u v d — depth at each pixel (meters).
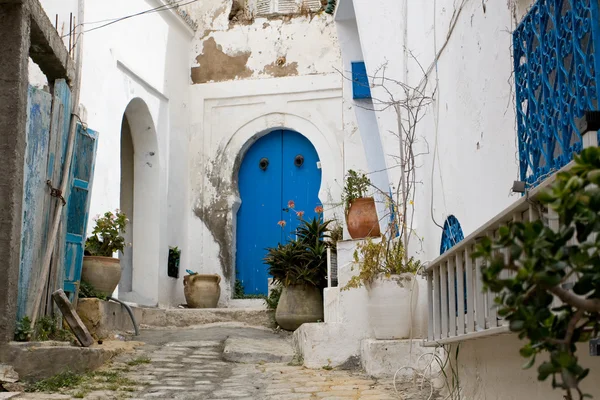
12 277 6.14
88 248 9.22
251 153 14.10
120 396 5.92
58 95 7.43
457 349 5.55
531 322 1.98
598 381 3.32
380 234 7.88
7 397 5.56
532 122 4.59
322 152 13.49
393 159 8.28
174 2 13.16
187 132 13.93
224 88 14.04
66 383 6.16
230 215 13.66
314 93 13.73
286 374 7.10
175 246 13.19
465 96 6.11
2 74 6.31
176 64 13.60
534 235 1.96
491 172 5.41
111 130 11.15
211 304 12.60
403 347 6.79
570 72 4.02
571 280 3.11
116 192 11.25
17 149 6.25
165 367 7.53
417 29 7.84
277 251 10.27
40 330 6.84
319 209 10.71
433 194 7.22
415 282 6.96
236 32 14.16
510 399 4.38
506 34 5.10
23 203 6.57
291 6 14.14
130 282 12.45
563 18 4.11
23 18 6.40
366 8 8.88
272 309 11.32
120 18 11.49
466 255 4.41
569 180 1.95
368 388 6.20
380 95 8.59
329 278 9.12
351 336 7.51
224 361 8.05
